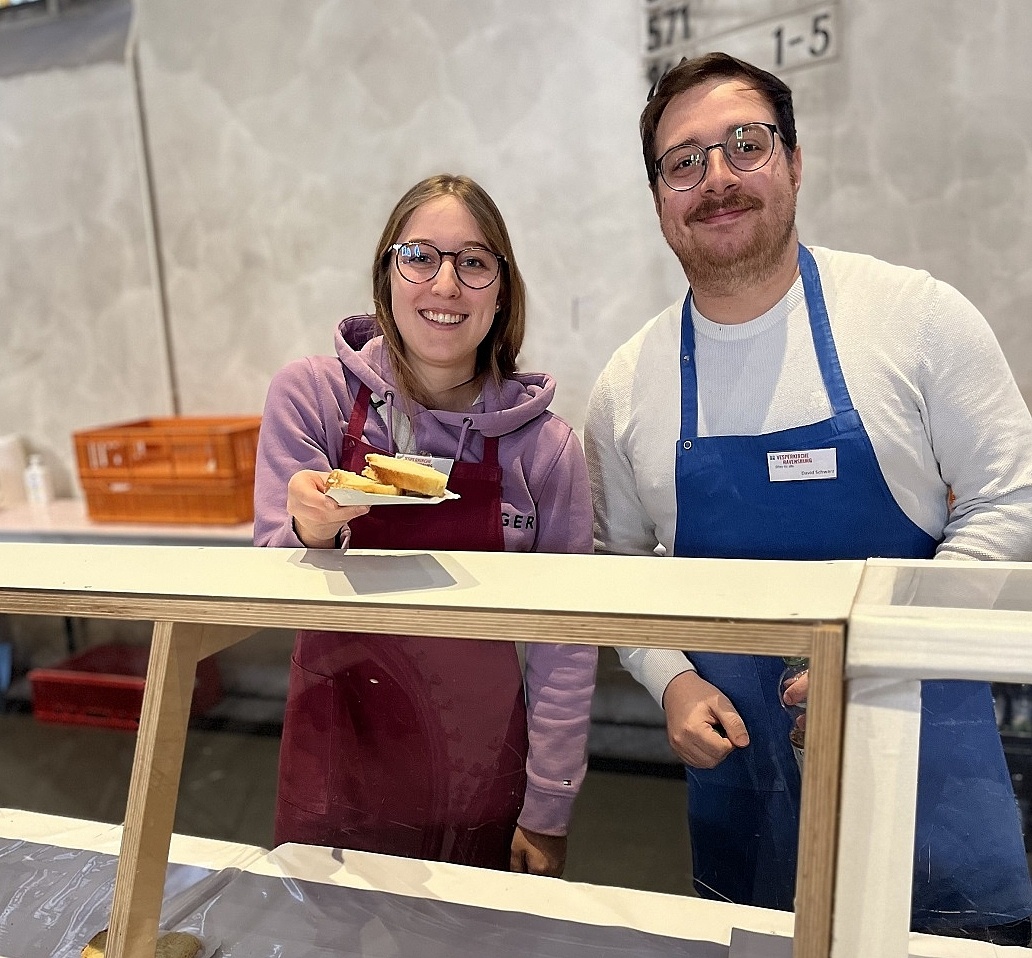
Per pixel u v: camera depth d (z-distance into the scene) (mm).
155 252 3641
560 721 1228
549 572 1014
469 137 3197
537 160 3135
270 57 3361
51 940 1073
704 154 1457
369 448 1531
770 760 1089
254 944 1043
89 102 3596
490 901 1102
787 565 1007
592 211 3104
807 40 2768
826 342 1493
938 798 879
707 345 1576
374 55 3248
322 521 1078
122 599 1020
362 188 3352
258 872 1168
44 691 1982
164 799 986
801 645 806
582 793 1212
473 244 1440
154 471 3283
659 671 1234
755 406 1530
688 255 1518
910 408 1476
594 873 1126
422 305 1438
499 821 1196
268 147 3432
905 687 784
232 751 1240
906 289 1486
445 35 3156
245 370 3639
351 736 1201
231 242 3551
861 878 751
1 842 1286
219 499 3221
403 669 1173
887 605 839
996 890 912
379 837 1206
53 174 3711
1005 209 2682
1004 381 1462
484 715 1188
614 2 2949
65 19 3562
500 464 1516
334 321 3482
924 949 931
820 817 768
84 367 3850
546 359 3270
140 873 958
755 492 1541
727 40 2848
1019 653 757
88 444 3365
